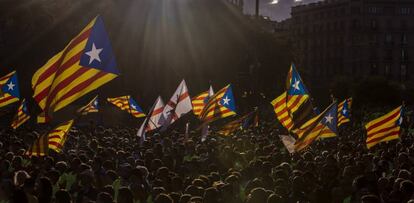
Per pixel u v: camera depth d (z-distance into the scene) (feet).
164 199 31.53
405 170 40.88
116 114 150.61
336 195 39.58
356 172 40.86
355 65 462.19
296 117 66.39
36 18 175.83
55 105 38.50
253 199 32.50
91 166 41.83
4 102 75.66
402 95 292.61
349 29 461.78
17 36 179.11
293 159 55.98
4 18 176.04
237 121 77.97
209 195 32.76
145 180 38.83
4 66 176.86
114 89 194.39
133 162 48.34
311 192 37.63
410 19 463.42
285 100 67.21
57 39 178.09
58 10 178.19
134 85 205.77
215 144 61.21
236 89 233.96
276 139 77.46
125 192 32.40
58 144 46.42
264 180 40.60
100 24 37.93
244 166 51.29
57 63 43.34
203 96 89.04
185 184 42.29
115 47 201.67
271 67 276.82
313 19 495.82
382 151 63.46
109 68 37.93
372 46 460.96
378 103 285.02
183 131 113.80
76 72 38.27
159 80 213.66
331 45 478.18
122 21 203.31
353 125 132.77
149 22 213.05
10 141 60.95
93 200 37.14
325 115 58.34
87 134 80.64
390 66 463.01
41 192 32.27
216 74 234.17
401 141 77.46
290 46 300.20
